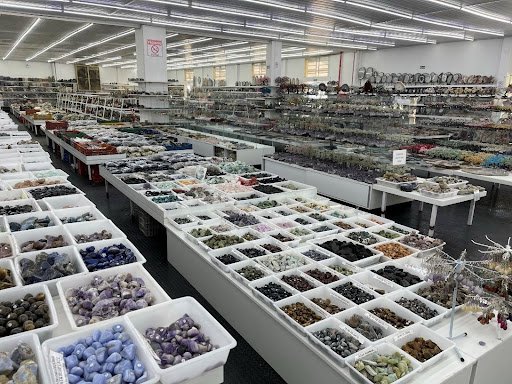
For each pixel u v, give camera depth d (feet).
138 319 6.43
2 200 13.60
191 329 6.21
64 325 6.59
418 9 30.71
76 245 9.14
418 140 30.19
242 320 10.08
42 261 8.23
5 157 20.07
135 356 5.58
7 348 5.45
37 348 5.36
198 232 12.85
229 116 41.93
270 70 47.83
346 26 38.42
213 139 35.12
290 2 29.53
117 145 27.73
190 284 12.96
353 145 24.18
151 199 15.37
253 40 46.65
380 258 11.35
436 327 8.00
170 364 5.52
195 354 5.77
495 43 43.14
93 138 30.04
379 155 21.75
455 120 33.81
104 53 71.72
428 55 49.98
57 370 5.13
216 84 58.44
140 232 17.66
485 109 32.17
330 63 64.49
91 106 52.08
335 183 21.74
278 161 25.72
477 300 7.94
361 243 12.26
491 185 28.78
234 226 13.30
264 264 10.73
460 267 7.74
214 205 15.17
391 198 20.63
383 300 8.83
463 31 39.34
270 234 12.90
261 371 9.14
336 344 7.26
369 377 6.42
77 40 54.39
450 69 47.85
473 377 7.22
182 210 14.47
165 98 42.65
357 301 8.85
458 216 21.12
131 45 59.00
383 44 50.19
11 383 4.75
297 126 31.27
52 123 38.29
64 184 15.56
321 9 31.45
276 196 16.90
